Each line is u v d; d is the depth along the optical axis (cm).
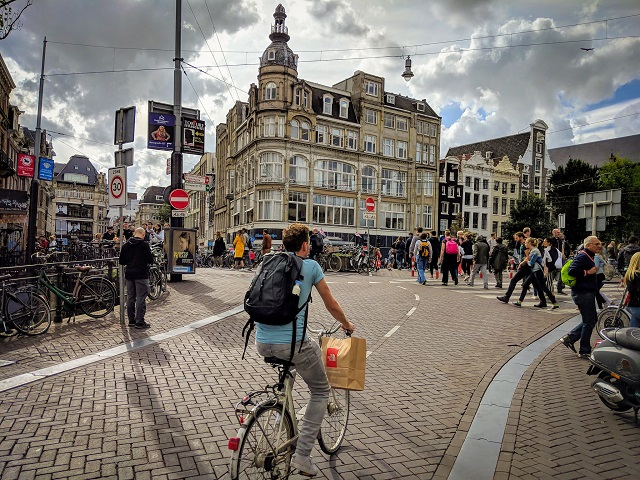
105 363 603
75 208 8969
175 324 859
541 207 4753
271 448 292
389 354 704
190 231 1484
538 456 380
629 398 458
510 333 866
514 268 2305
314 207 4275
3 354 638
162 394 494
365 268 2194
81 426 410
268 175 4103
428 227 5122
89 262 965
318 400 321
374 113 4722
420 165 5025
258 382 542
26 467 338
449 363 662
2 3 845
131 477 328
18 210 2109
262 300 294
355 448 389
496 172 5812
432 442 404
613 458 378
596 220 1216
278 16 4241
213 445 379
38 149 2295
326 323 917
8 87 3244
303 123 4222
